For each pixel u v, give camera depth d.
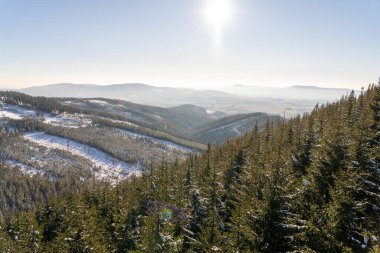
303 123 61.47
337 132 26.44
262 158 42.41
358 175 22.12
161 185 53.97
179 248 28.66
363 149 25.45
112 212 51.94
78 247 38.34
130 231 43.25
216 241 25.89
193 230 37.16
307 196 23.59
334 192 20.88
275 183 22.81
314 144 34.59
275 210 21.78
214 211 29.50
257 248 21.44
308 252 18.36
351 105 51.00
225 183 44.31
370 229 20.95
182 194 48.91
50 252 41.59
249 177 34.25
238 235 24.12
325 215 19.83
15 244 49.78
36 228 50.25
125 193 59.75
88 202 63.03
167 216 32.25
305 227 20.00
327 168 24.33
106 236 44.84
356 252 19.00
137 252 29.05
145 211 45.97
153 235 27.33
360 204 20.16
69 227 46.19
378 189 24.48
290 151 37.75
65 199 65.00
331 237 18.55
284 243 21.12
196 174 58.75
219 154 67.38
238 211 28.16
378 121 35.28
